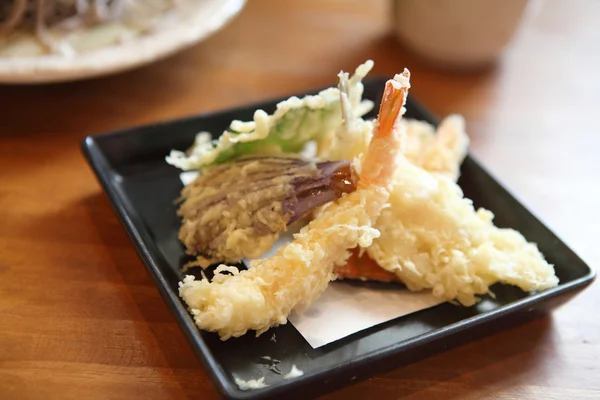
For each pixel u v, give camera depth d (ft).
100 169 1.32
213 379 1.04
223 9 1.66
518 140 1.64
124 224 1.22
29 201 1.37
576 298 1.31
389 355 1.09
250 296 1.11
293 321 1.17
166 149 1.45
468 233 1.25
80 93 1.63
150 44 1.53
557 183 1.54
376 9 2.02
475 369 1.19
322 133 1.30
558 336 1.25
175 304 1.11
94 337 1.17
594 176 1.57
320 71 1.77
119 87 1.66
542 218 1.44
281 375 1.11
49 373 1.12
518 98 1.76
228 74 1.73
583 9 2.13
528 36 1.99
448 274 1.22
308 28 1.91
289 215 1.21
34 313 1.19
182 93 1.66
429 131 1.47
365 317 1.19
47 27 1.56
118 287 1.25
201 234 1.25
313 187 1.22
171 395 1.12
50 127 1.54
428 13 1.71
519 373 1.19
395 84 1.13
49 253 1.29
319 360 1.13
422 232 1.24
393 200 1.24
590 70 1.88
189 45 1.59
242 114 1.49
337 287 1.23
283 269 1.14
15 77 1.41
